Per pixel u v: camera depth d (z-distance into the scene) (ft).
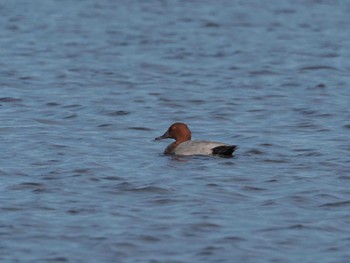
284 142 68.54
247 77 103.45
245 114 81.51
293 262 44.09
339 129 74.18
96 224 48.60
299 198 53.31
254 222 49.21
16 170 58.90
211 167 59.52
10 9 166.91
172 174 57.93
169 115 80.59
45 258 44.29
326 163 61.52
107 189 54.80
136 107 83.87
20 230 47.62
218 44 129.90
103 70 106.42
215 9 171.42
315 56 119.55
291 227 48.49
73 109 82.33
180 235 47.16
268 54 120.98
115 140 68.85
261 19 158.30
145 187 54.95
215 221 49.19
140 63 112.06
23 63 110.73
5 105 83.92
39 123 75.51
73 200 52.60
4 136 69.87
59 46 126.00
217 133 73.15
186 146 62.44
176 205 51.88
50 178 56.95
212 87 96.32
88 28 144.97
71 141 68.28
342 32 143.43
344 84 99.14
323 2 182.91
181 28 146.30
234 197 53.52
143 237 46.83
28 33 138.31
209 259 44.34
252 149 65.57
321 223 49.14
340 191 54.85
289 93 92.94
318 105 85.61
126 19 156.76
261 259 44.42
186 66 110.63
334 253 45.19
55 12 164.25
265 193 54.44
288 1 184.24
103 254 44.83
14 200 52.42
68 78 100.27
